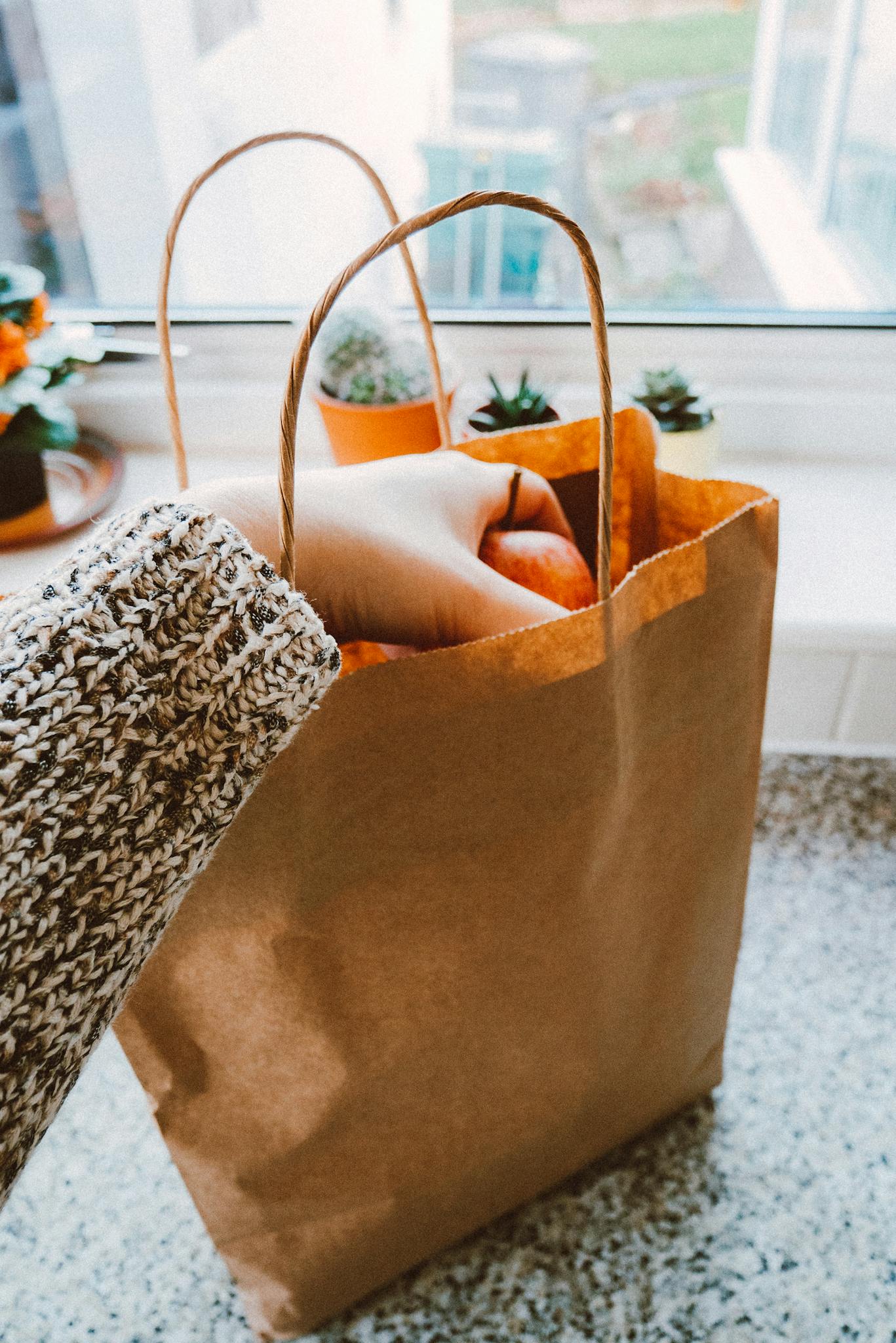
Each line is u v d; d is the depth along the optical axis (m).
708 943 0.64
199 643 0.31
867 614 0.86
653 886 0.58
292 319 1.00
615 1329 0.64
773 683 0.91
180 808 0.32
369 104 1.03
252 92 0.99
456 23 1.05
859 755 0.97
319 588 0.43
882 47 1.03
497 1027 0.56
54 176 0.99
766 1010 0.79
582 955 0.56
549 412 0.75
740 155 1.26
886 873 0.88
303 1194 0.58
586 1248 0.68
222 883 0.45
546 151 1.01
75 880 0.30
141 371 1.03
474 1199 0.65
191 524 0.32
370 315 0.80
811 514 0.97
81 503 0.94
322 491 0.45
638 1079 0.67
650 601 0.46
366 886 0.47
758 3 1.11
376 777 0.43
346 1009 0.51
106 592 0.30
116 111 0.97
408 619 0.46
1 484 0.87
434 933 0.50
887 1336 0.63
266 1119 0.55
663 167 1.15
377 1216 0.61
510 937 0.52
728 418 1.03
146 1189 0.71
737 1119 0.74
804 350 1.00
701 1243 0.68
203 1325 0.65
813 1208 0.69
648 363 1.02
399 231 0.36
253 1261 0.61
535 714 0.44
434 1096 0.58
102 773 0.30
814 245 1.19
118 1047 0.80
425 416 0.78
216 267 1.04
